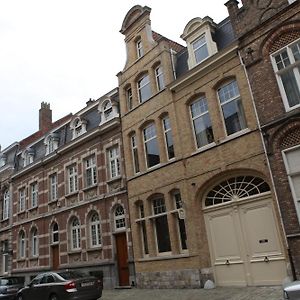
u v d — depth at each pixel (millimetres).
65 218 23781
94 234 21578
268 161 13203
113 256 19656
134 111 19797
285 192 12578
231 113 15195
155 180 17625
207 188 15602
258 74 14086
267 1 14242
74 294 13781
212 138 15742
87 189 22281
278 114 13188
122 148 20594
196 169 15836
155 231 17516
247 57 14523
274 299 10570
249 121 14148
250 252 13742
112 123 21094
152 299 13688
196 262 15039
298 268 11891
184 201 15961
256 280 13367
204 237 15250
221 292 13031
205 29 16875
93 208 21578
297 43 13172
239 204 14398
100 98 22938
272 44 13891
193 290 14453
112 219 20328
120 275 19297
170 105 17531
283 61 13547
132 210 18688
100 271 20172
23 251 28344
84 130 23750
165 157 17500
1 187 32688
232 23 15414
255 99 14023
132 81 20359
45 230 25812
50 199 26031
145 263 17375
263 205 13664
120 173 20391
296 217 12180
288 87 13273
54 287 14336
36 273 25656
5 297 18453
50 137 27406
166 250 16812
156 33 20703
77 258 22031
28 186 28953
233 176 14750
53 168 26219
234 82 15305
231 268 14219
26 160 29844
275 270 12891
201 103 16578
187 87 17016
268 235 13312
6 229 30500
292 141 12750
